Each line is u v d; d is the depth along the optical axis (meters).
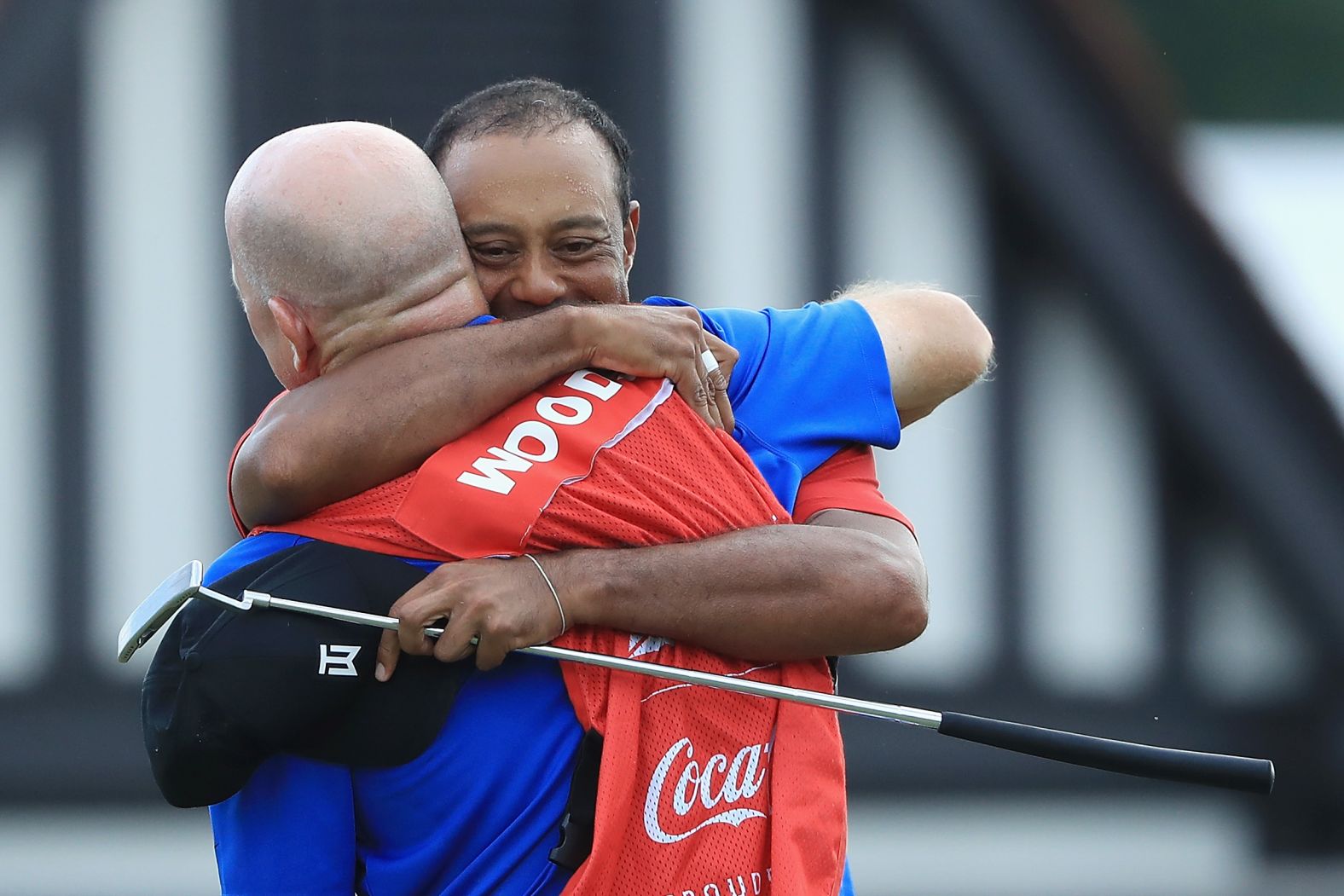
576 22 24.59
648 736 7.67
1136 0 70.19
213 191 24.06
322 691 7.38
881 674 25.80
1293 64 69.75
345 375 7.68
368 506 7.59
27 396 23.98
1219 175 38.88
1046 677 25.89
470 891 7.66
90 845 24.55
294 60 24.12
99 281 23.95
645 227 24.75
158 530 24.17
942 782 25.73
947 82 24.84
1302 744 26.02
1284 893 25.50
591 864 7.42
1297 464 25.73
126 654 7.49
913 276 25.12
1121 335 25.50
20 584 24.14
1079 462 25.75
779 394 8.75
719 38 24.69
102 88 23.84
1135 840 26.08
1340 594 25.78
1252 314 25.47
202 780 7.50
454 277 8.03
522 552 7.61
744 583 7.71
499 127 8.37
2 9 23.53
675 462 7.96
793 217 24.91
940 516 25.75
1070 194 24.98
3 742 24.25
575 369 7.97
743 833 7.87
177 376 24.11
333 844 7.73
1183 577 25.95
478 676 7.63
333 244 7.71
